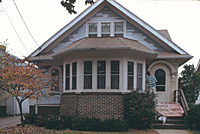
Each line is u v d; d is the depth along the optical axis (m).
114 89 12.56
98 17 15.11
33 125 12.50
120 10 14.68
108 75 12.62
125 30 14.93
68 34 15.47
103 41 13.36
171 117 12.55
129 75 12.88
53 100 15.46
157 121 12.28
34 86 10.84
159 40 14.99
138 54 13.18
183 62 16.02
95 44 12.80
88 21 15.17
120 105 12.25
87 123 11.26
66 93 13.66
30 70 11.12
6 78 10.50
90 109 12.40
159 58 14.73
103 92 12.54
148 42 15.04
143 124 11.38
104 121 11.29
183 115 12.62
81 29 15.28
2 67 11.17
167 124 11.94
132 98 11.95
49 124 11.70
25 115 13.40
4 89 10.98
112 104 12.30
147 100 11.78
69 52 12.96
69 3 8.19
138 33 15.01
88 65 12.92
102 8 15.12
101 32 15.04
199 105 12.21
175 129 11.70
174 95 14.98
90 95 12.55
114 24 15.05
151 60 15.22
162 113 12.91
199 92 18.34
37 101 15.59
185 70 17.94
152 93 12.55
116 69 12.70
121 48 12.00
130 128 11.68
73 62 13.43
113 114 12.20
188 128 11.70
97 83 12.71
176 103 14.19
